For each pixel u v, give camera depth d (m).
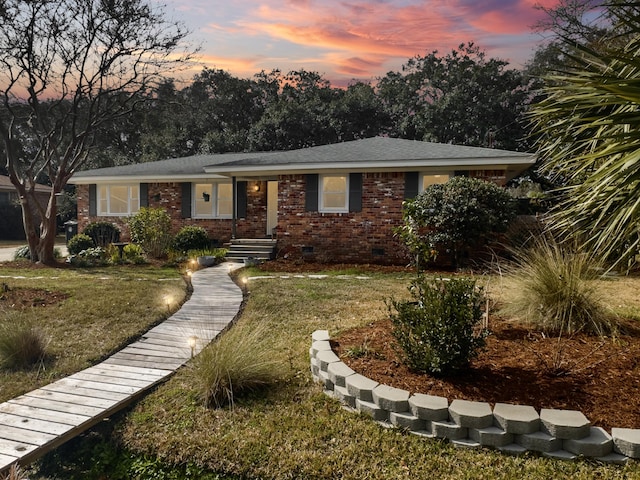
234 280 10.02
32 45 12.09
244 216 15.70
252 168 12.95
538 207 14.04
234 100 35.28
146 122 29.17
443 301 3.79
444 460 2.96
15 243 22.98
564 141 3.82
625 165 2.67
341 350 4.48
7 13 11.49
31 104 12.84
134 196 17.09
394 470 2.90
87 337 5.77
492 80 27.39
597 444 2.83
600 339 4.45
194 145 34.84
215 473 3.10
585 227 3.77
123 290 8.47
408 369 3.92
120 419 3.79
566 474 2.74
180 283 9.41
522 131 25.03
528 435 2.97
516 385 3.54
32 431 3.45
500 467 2.85
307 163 12.34
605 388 3.43
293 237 13.20
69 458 3.57
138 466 3.27
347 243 12.74
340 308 6.80
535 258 5.43
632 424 2.97
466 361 3.71
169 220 14.66
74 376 4.56
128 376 4.55
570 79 3.25
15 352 4.87
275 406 3.80
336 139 31.38
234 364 4.04
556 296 4.84
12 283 9.19
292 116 29.73
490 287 7.10
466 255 11.22
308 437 3.31
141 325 6.24
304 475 2.93
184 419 3.69
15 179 12.76
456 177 10.92
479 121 25.98
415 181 12.16
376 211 12.48
